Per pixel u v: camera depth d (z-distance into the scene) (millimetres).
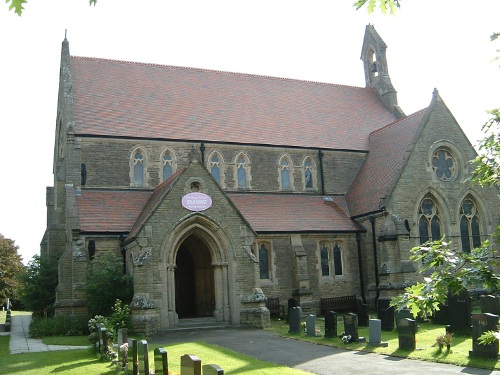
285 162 39562
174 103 39312
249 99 42688
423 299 6324
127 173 34844
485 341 7012
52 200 42531
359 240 36812
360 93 48438
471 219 36688
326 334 23594
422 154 35562
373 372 16141
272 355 19969
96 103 36688
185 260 35094
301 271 34156
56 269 35125
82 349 22422
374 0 6227
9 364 19078
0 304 64500
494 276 6121
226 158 37688
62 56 37906
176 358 19156
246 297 28594
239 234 29188
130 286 27844
